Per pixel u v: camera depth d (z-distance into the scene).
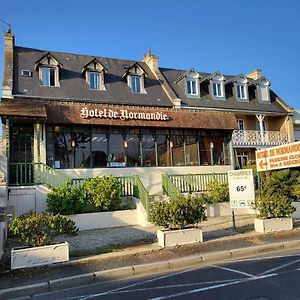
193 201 9.68
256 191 14.64
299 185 16.48
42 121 14.62
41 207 12.55
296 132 27.61
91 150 16.34
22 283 6.61
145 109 16.91
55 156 15.67
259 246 8.89
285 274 6.41
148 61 24.03
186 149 18.55
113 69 21.88
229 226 11.71
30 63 19.69
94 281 6.93
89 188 12.50
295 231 10.60
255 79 27.53
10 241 10.04
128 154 17.09
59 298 5.98
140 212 12.66
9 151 14.83
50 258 7.74
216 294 5.51
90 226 12.06
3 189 10.91
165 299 5.45
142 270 7.43
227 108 22.92
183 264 7.82
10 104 14.26
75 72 20.16
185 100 21.92
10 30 20.30
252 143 24.22
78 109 15.47
